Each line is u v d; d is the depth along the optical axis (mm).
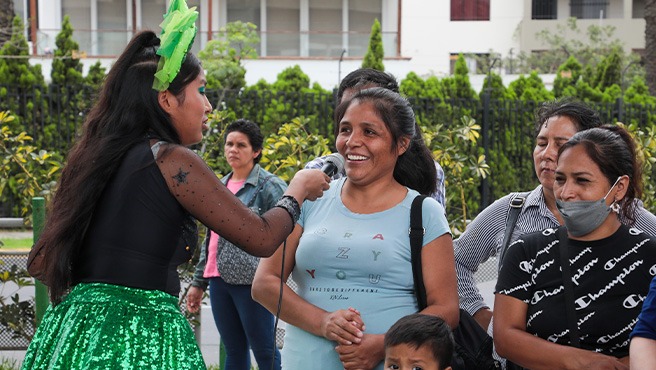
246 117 15859
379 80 4660
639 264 3682
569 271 3734
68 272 3365
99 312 3260
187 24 3377
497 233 4562
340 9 27938
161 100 3414
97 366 3184
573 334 3689
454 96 16703
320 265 3857
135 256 3295
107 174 3320
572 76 18391
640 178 3881
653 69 20406
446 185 8312
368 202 3928
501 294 3873
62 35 16953
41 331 3412
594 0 39375
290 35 26797
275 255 4004
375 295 3799
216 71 17672
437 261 3840
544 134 4375
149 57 3447
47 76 24953
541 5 39250
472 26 37719
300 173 3771
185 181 3320
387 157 3893
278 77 17828
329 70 26484
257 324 6172
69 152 3514
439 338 3559
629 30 38812
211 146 8547
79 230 3322
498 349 3842
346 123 3914
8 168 8086
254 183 6520
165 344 3291
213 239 6473
